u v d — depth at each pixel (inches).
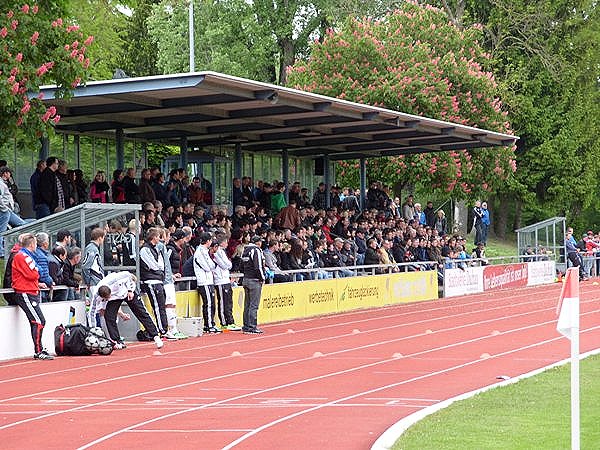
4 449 477.4
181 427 520.4
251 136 1466.5
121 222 1009.5
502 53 2486.5
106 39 1923.0
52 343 869.8
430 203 1779.0
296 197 1501.0
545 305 1393.9
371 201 1656.0
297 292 1237.7
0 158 1149.1
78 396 640.4
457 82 2001.7
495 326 1083.9
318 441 476.1
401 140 1635.1
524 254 2016.5
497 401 557.0
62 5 987.3
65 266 894.4
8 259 840.9
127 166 1369.3
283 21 2534.5
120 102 1099.3
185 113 1218.0
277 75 2696.9
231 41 2501.2
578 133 2571.4
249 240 1175.6
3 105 860.0
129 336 952.3
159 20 2469.2
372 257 1441.9
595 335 970.7
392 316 1245.7
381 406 573.9
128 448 472.1
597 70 2596.0
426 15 2111.2
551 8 2504.9
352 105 1195.9
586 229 3009.4
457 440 447.2
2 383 705.0
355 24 1979.6
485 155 2000.5
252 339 976.3
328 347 900.6
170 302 968.3
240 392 642.8
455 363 770.2
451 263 1670.8
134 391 656.4
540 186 2623.0
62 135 1246.3
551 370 692.1
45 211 1036.5
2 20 883.4
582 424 485.7
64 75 927.7
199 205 1245.7
